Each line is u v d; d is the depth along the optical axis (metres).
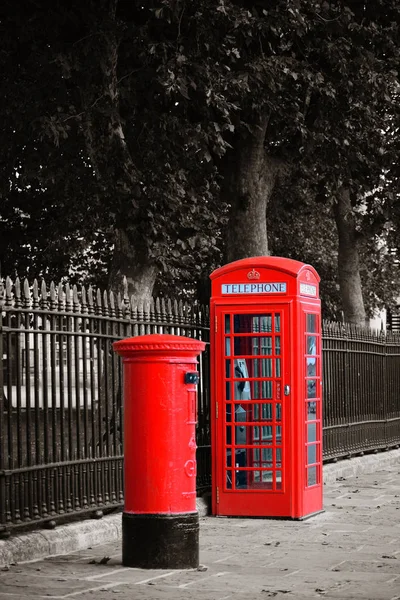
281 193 28.05
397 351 19.44
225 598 7.00
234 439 11.20
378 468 17.09
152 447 8.07
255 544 9.42
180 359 8.17
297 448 10.99
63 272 26.89
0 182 21.05
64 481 9.28
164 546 8.02
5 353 8.68
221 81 17.66
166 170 18.58
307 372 11.31
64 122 17.45
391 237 28.08
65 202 20.03
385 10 20.50
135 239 18.44
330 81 19.92
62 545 8.85
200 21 17.52
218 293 11.30
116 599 6.93
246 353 11.19
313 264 32.44
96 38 17.27
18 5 17.97
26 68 18.41
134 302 10.84
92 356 9.83
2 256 25.91
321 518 11.17
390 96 21.67
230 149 21.27
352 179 22.61
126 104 18.45
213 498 11.24
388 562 8.47
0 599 6.89
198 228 20.44
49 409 10.46
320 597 7.05
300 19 17.98
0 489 8.42
